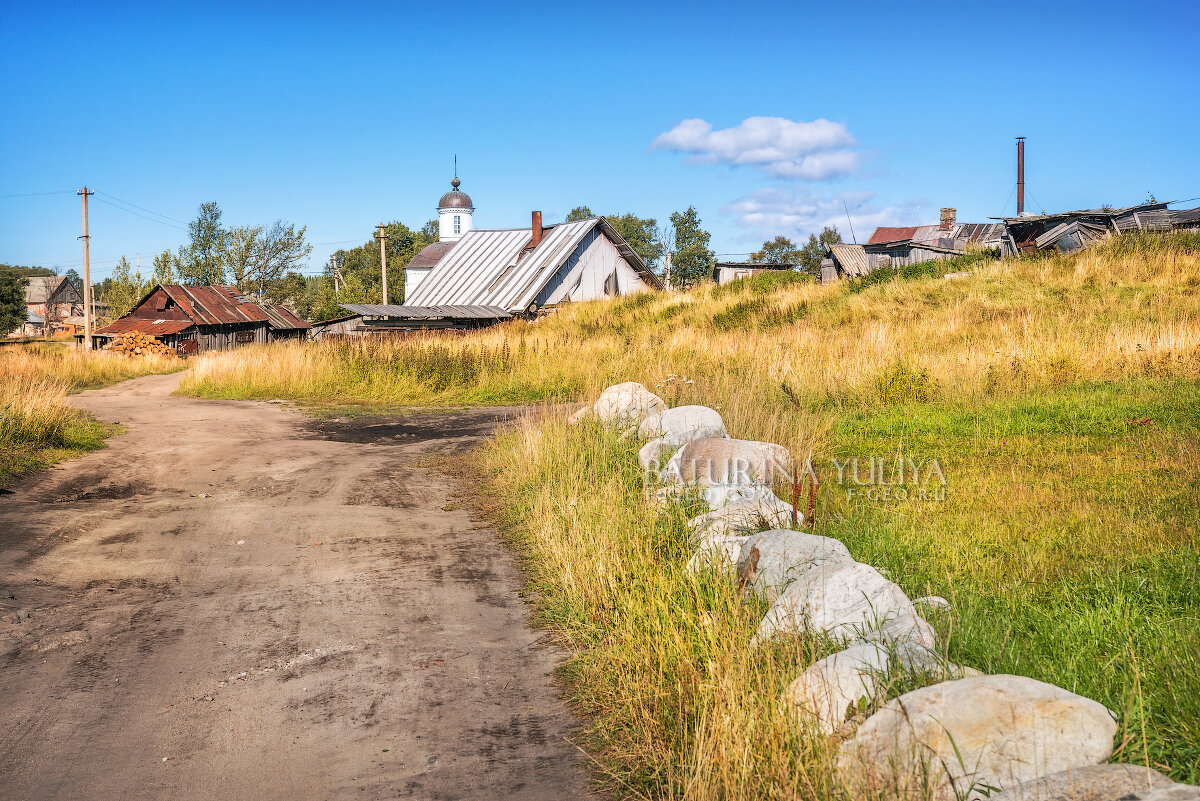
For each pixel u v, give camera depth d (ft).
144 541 27.91
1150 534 21.42
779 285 120.47
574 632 19.29
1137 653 14.57
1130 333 53.93
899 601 15.93
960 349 55.88
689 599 18.56
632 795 13.07
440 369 74.95
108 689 17.08
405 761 14.24
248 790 13.37
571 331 102.78
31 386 49.42
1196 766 11.05
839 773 11.07
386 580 23.88
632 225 299.99
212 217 250.37
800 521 24.32
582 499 27.89
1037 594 18.40
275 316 181.27
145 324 145.18
